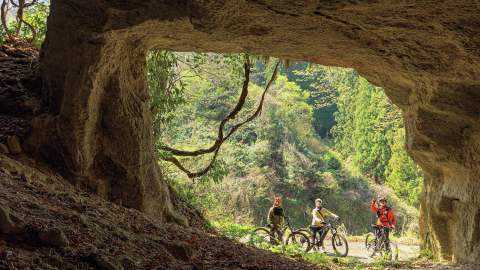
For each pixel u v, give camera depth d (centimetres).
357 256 1005
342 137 4953
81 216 351
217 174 1109
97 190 546
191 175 1108
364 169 4106
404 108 718
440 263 747
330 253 1018
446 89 567
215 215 1203
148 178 648
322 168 3691
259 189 2812
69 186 490
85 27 489
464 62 466
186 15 473
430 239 837
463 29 396
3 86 562
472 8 352
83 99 496
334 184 3450
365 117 4181
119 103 557
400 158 3641
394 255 917
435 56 483
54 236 279
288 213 3209
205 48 652
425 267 723
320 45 527
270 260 541
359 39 486
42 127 496
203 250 440
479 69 465
